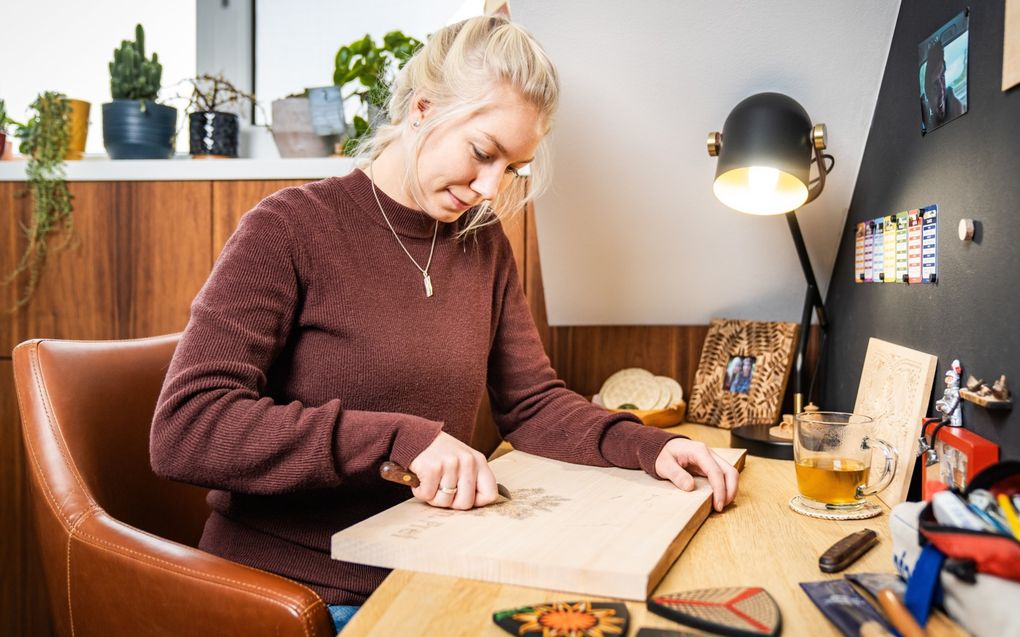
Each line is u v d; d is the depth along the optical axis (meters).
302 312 1.01
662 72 1.30
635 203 1.48
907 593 0.57
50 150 1.74
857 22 1.19
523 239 1.66
